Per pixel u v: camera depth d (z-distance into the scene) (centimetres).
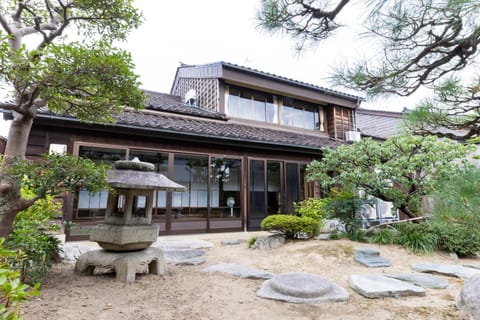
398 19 184
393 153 554
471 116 249
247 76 898
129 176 320
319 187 856
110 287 277
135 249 327
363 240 539
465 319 228
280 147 764
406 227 530
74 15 314
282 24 234
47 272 298
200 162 728
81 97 261
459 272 361
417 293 285
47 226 336
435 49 203
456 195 178
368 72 226
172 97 1110
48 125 515
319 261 416
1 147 630
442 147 493
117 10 309
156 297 257
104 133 567
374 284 303
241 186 726
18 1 277
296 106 1041
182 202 701
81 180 258
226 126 815
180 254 437
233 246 531
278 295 270
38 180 240
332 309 246
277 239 521
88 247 444
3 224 242
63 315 204
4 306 114
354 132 1054
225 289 287
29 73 205
